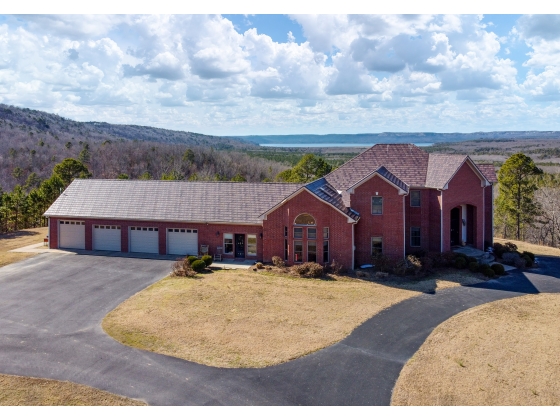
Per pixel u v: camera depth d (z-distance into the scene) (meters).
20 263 35.34
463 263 34.06
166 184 41.06
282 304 26.14
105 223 39.69
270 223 34.69
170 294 27.38
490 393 16.98
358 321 23.88
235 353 19.95
